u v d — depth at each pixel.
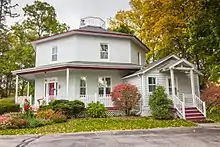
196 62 27.70
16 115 16.06
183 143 9.30
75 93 21.27
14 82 43.22
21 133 12.43
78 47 22.61
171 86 20.72
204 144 9.08
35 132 12.63
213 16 10.94
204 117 18.34
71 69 20.61
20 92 42.31
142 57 28.39
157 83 20.48
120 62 23.89
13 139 10.79
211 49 12.52
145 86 20.05
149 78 20.36
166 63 20.88
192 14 13.29
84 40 22.94
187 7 14.36
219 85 23.41
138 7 32.72
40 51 24.77
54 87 22.45
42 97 21.91
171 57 21.02
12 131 12.99
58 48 23.55
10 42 35.75
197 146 8.74
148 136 11.16
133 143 9.39
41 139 10.64
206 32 12.03
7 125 13.90
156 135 11.46
